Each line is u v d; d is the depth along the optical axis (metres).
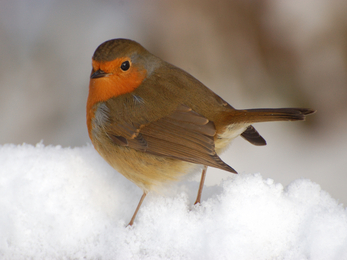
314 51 11.59
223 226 5.43
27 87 11.53
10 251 5.40
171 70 7.20
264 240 5.37
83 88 11.65
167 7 12.22
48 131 11.19
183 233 5.42
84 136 11.01
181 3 12.12
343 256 5.16
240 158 11.24
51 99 11.51
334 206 5.59
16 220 5.45
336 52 11.48
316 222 5.38
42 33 12.09
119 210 6.33
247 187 5.71
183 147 6.50
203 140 6.43
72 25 12.23
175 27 12.02
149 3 12.38
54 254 5.45
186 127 6.57
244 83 11.71
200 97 6.82
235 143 11.47
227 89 11.69
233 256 5.21
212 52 11.84
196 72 11.78
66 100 11.52
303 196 5.69
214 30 11.91
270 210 5.52
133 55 6.82
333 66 11.50
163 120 6.71
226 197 5.66
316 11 11.52
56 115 11.38
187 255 5.29
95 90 6.98
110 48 6.73
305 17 11.57
